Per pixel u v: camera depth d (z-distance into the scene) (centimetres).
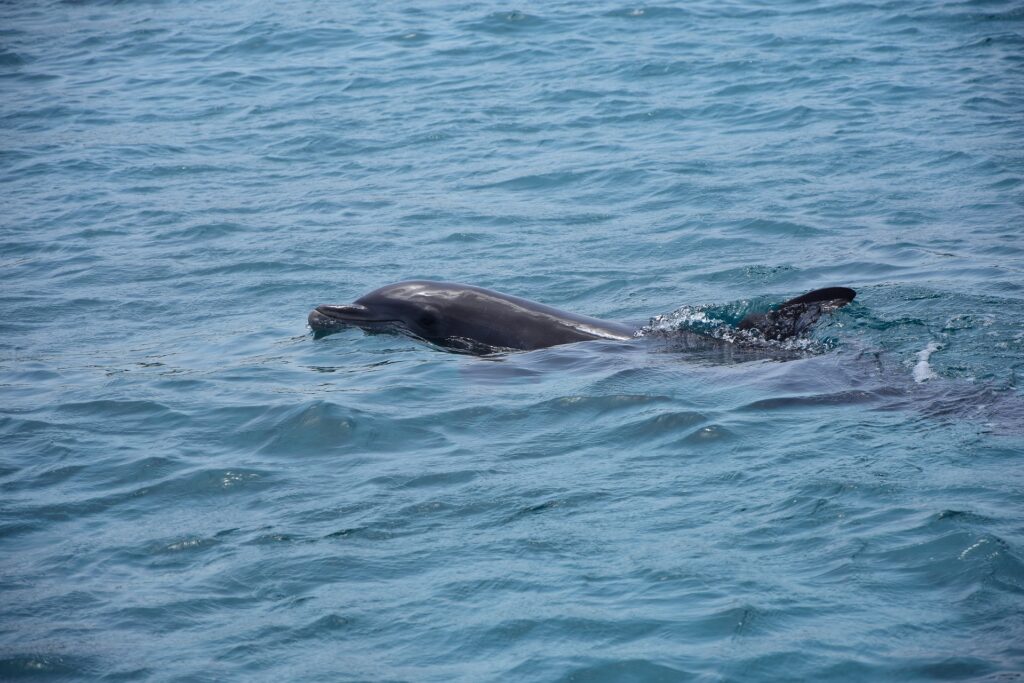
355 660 2503
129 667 2520
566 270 6109
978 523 2861
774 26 12338
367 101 10531
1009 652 2347
